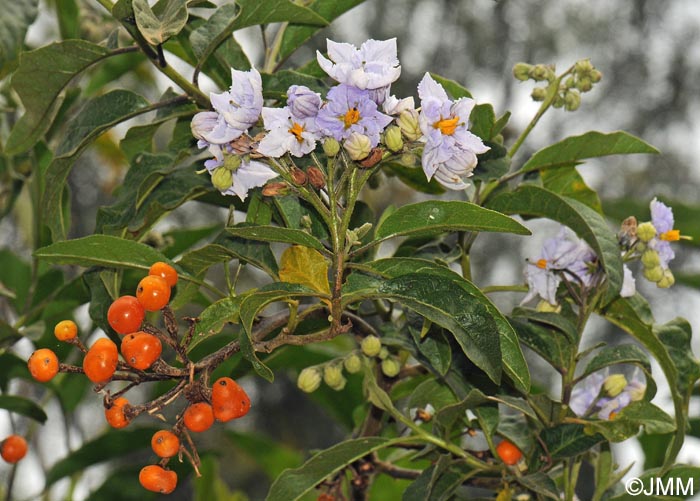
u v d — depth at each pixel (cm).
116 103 60
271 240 53
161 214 62
